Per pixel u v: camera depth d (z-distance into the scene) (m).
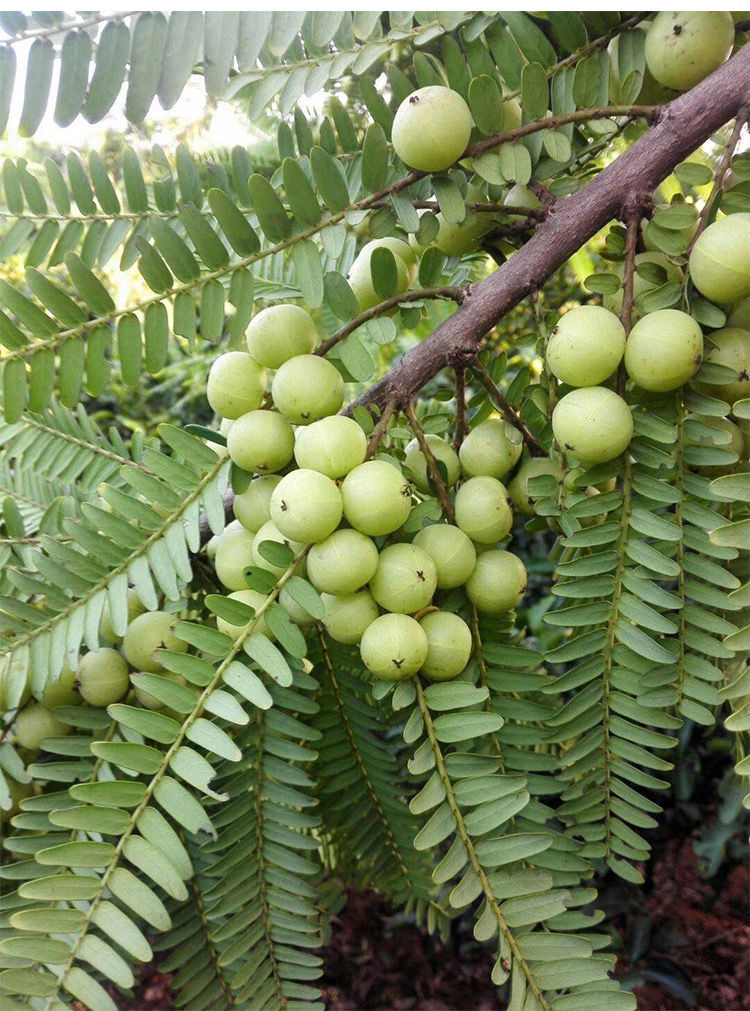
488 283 0.30
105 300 0.28
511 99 0.30
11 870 0.26
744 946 0.80
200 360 1.04
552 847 0.26
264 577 0.25
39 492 0.39
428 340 0.30
